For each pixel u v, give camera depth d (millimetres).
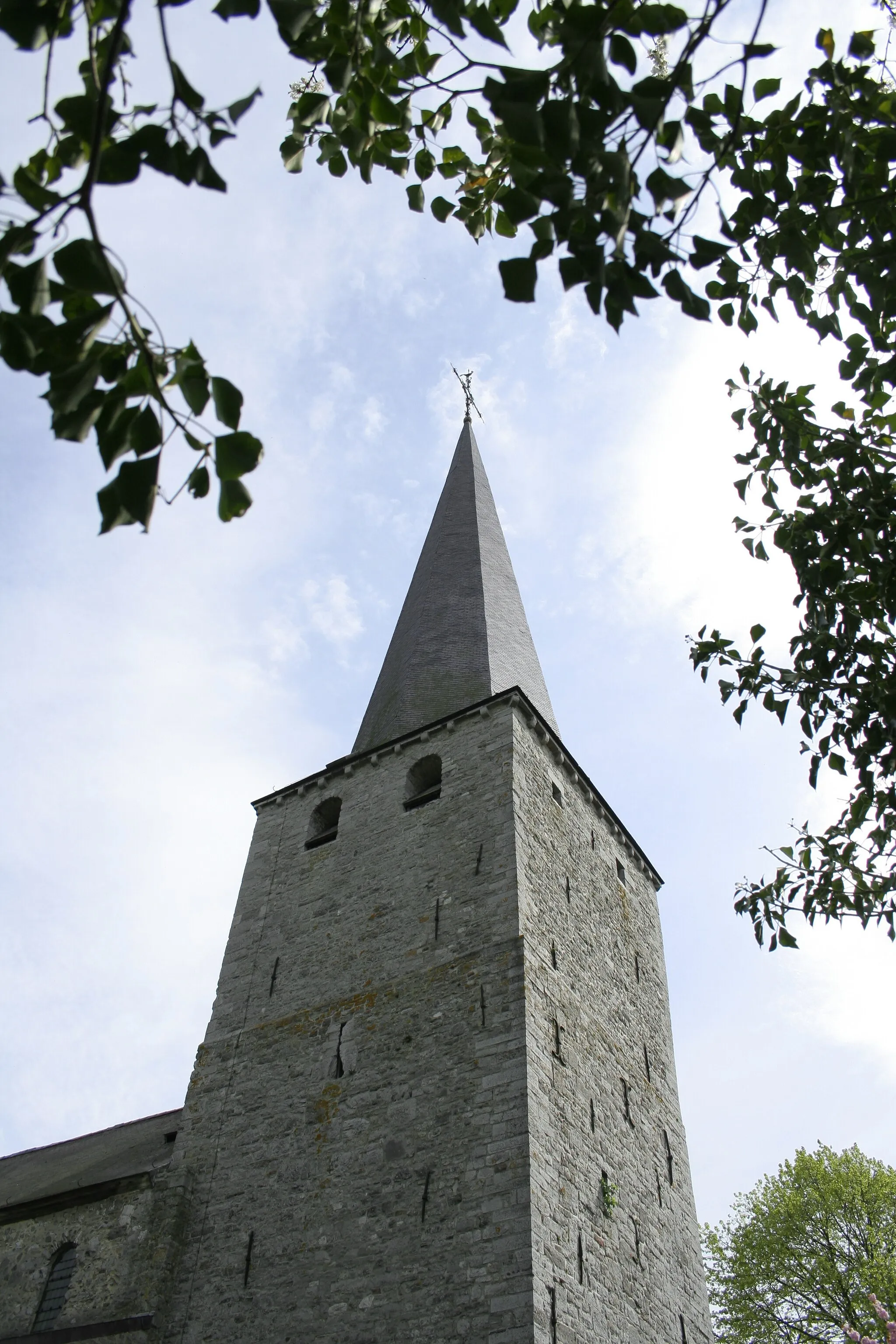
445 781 18000
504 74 4105
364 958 16000
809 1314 21844
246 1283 13109
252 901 18625
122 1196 15250
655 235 4484
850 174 6559
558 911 16297
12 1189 20656
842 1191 23438
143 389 3805
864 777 8508
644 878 21062
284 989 16547
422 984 14938
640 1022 17500
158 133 3840
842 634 8250
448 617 23078
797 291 6965
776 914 9891
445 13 4359
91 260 3533
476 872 15922
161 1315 13320
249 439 3920
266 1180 14148
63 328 3650
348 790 19516
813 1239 23094
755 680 8930
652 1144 15820
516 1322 10758
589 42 4145
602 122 4133
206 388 3900
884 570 8016
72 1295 14336
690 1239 15727
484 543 25578
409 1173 12875
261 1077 15500
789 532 8258
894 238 6887
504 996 13977
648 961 19234
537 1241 11438
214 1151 15023
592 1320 11773
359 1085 14328
